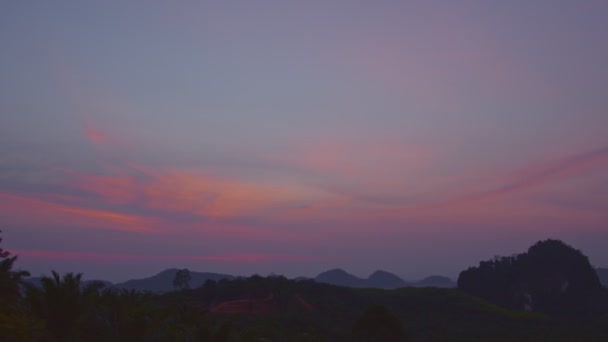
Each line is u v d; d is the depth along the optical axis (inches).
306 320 2588.6
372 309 1739.7
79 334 1080.2
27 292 1071.6
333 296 3602.4
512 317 4040.4
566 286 6476.4
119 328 1104.8
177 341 1179.3
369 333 1701.5
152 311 1224.2
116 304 1139.9
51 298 1058.7
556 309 6220.5
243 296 3309.5
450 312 4045.3
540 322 4018.2
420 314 3919.8
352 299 3725.4
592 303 6309.1
